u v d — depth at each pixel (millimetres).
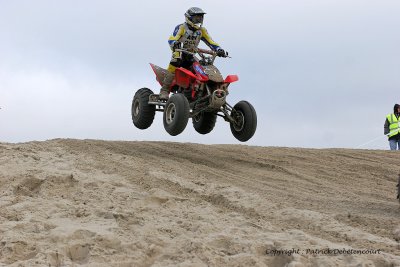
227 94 13008
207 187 9781
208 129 14680
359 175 12953
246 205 8680
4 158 10734
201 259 6133
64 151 12188
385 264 6125
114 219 7488
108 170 10547
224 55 13430
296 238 6883
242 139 13570
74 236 6637
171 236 6957
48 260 5926
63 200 8375
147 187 9500
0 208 7824
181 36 13328
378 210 8984
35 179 9164
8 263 5984
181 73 13148
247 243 6531
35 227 6996
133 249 6406
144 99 14312
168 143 15906
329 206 9133
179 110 12484
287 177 12023
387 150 17688
